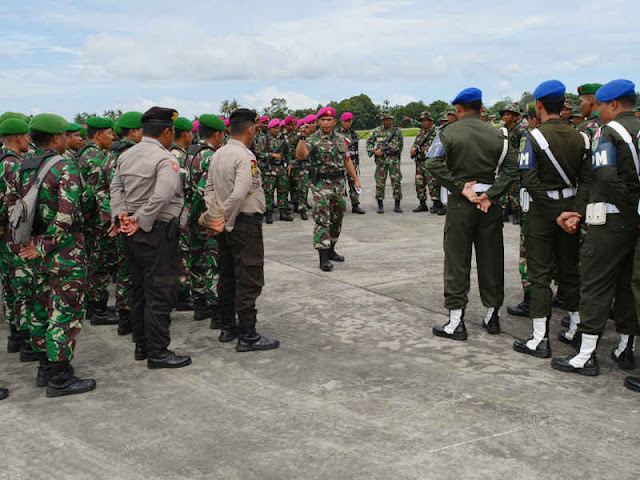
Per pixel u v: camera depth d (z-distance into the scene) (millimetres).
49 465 2662
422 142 9953
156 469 2590
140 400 3367
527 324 4570
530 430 2838
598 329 3471
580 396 3230
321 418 3041
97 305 4918
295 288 5773
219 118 4711
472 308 5020
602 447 2664
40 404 3359
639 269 3248
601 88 3402
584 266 3486
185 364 3889
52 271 3420
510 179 4051
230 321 4371
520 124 6793
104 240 4805
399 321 4703
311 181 6430
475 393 3295
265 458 2650
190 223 4668
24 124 3855
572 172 3635
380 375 3609
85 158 4559
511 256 6840
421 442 2748
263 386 3508
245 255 4023
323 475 2488
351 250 7477
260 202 4059
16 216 3354
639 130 3230
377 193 10234
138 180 3648
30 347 4129
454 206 4133
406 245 7668
